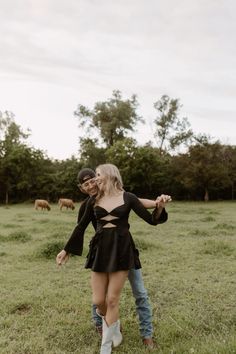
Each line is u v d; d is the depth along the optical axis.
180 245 11.59
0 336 4.91
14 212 29.92
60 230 15.26
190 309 5.82
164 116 62.72
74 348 4.56
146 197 50.19
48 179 50.38
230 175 47.03
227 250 10.39
